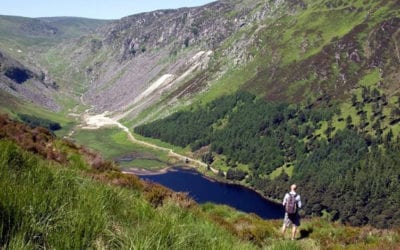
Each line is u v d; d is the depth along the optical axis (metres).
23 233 4.82
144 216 7.46
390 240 18.00
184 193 17.31
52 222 5.43
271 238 17.52
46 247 5.02
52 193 6.19
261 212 179.50
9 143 7.68
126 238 5.81
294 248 11.88
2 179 5.81
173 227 6.82
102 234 5.76
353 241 18.66
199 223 9.98
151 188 17.98
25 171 7.29
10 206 5.09
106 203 7.24
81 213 5.81
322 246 17.22
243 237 16.44
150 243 5.74
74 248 5.16
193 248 6.84
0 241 4.66
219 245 7.57
